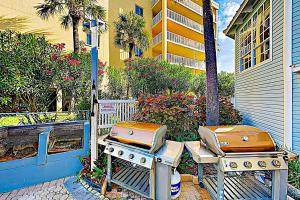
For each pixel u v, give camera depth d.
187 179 3.48
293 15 4.38
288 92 4.46
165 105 4.83
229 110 6.21
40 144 3.40
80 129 4.01
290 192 2.97
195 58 20.70
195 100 5.75
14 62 5.52
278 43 4.92
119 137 3.04
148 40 13.59
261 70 5.96
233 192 2.73
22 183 3.19
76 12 8.91
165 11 15.86
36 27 9.70
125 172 3.35
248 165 2.36
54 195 2.94
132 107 5.14
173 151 2.74
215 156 2.53
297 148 4.26
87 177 3.49
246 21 7.39
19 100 6.02
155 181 2.58
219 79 16.44
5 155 3.17
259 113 6.15
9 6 8.89
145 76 10.13
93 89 3.79
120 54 14.41
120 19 12.98
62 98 6.99
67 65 6.62
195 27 18.64
